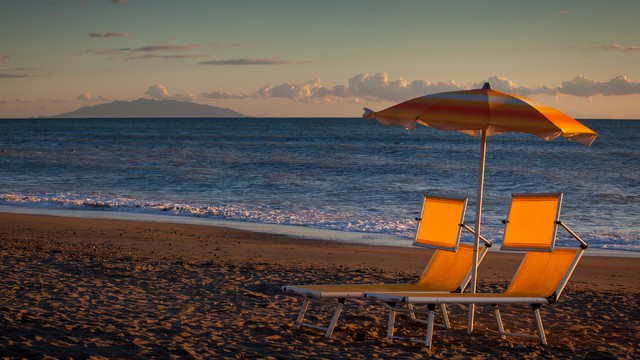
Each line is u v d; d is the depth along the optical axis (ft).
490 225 56.75
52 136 283.59
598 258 43.45
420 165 127.13
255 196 79.46
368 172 112.27
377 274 34.09
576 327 23.24
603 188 87.61
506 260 42.04
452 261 22.53
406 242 48.73
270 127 431.43
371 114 20.56
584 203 72.79
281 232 52.90
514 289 21.31
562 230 55.42
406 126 19.70
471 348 19.67
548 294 20.30
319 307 25.18
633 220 60.75
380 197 77.82
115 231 51.06
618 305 27.20
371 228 55.26
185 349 17.51
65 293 25.27
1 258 33.91
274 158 148.77
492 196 79.82
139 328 20.01
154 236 48.85
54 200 72.02
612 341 21.38
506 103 19.66
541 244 20.25
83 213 63.98
